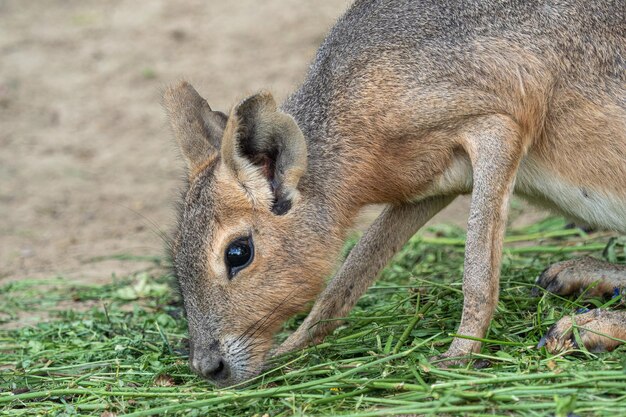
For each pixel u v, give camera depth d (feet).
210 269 34.30
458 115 35.06
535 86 35.37
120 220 63.67
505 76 35.12
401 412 29.12
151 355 37.73
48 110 80.59
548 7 36.01
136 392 33.55
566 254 46.80
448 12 36.09
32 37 91.30
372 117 35.65
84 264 55.83
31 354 39.91
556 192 37.01
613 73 36.04
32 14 96.12
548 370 31.55
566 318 34.01
